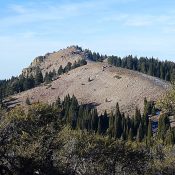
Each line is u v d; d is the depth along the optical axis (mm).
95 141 60750
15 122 40062
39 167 39656
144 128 136625
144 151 72625
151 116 156250
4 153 37156
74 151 54188
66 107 165625
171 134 111062
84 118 148000
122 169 67500
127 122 139875
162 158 73875
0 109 41188
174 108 28531
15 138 39125
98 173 60812
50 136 42938
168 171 70312
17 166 38062
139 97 193500
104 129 149375
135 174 69312
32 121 41875
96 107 193500
